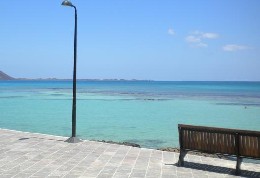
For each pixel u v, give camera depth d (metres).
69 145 14.80
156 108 52.44
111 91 120.31
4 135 17.34
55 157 12.56
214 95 95.38
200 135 11.27
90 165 11.52
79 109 49.59
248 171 11.22
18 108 50.44
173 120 37.31
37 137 16.80
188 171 11.02
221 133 10.87
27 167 11.12
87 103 61.84
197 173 10.80
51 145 14.75
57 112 44.69
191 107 55.03
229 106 57.53
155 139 25.03
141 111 47.41
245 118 40.22
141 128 30.75
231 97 85.69
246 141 10.47
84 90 128.75
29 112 44.66
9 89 130.25
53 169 10.94
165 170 11.09
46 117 39.00
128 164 11.75
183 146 11.66
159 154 13.39
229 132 10.69
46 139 16.23
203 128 11.12
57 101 65.88
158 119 38.16
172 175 10.51
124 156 12.91
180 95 94.12
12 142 15.37
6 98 74.50
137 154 13.30
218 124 34.81
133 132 28.33
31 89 132.25
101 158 12.52
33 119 37.03
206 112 47.03
